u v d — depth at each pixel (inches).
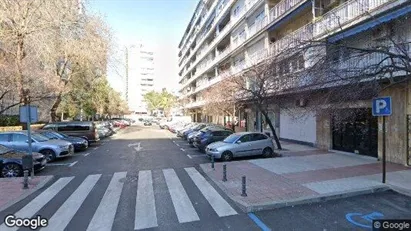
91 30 944.9
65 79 1016.2
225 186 368.8
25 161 393.1
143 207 297.6
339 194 323.6
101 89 1820.9
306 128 794.8
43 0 789.2
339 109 427.8
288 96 603.2
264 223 252.8
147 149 788.0
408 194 327.0
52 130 821.9
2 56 789.9
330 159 553.6
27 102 810.2
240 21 1182.3
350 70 329.7
